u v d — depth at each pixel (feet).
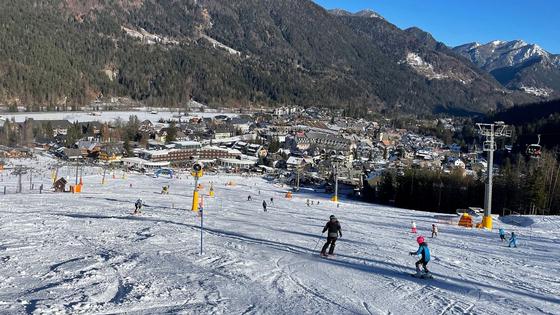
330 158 500.74
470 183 269.64
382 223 135.74
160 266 50.96
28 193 192.54
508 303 44.16
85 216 99.86
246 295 41.52
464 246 86.99
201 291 41.63
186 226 87.92
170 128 583.58
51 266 48.21
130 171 391.45
